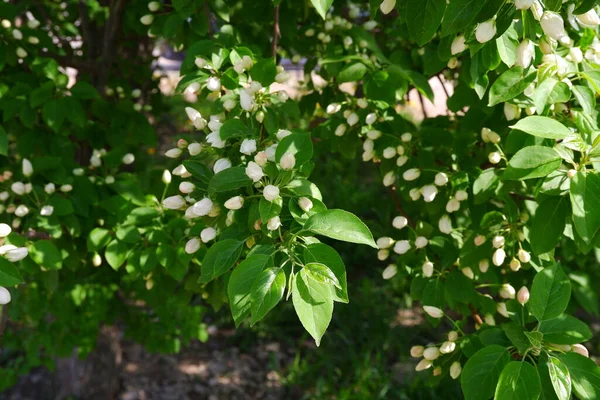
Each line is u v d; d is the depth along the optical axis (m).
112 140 0.91
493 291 0.74
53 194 0.76
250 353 1.77
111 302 1.19
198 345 1.80
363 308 1.79
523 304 0.60
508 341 0.56
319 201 0.49
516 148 0.60
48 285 0.76
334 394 1.52
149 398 1.55
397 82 0.71
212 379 1.65
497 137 0.67
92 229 0.82
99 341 1.46
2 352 1.67
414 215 0.92
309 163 0.53
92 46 1.19
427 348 0.62
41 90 0.79
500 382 0.49
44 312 1.16
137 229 0.74
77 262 0.82
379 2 0.52
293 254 0.45
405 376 1.54
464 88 0.71
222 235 0.52
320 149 0.93
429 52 0.79
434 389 1.43
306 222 0.45
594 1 0.45
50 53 0.95
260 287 0.42
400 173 0.75
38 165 0.76
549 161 0.51
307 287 0.42
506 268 0.77
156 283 0.88
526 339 0.53
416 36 0.50
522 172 0.51
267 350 1.77
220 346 1.80
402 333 1.72
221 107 0.61
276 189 0.47
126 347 1.75
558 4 0.47
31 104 0.79
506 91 0.56
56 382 1.50
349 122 0.73
